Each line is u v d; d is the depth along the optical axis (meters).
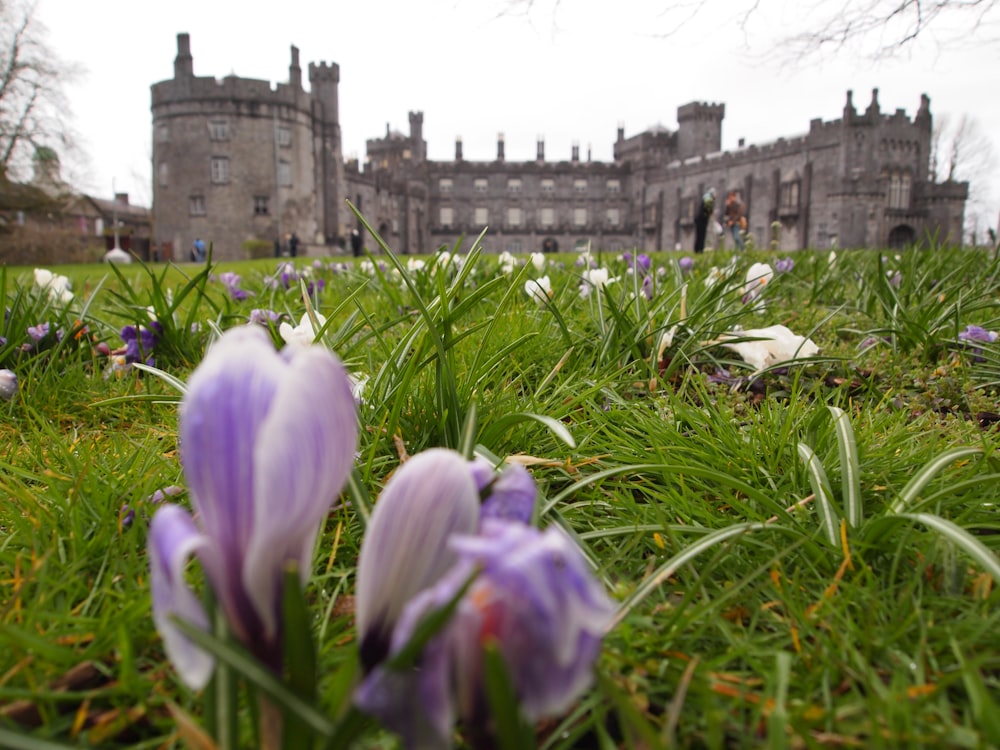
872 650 1.10
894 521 1.31
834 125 70.62
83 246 44.22
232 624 0.70
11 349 2.84
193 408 0.67
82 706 0.98
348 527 1.51
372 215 84.88
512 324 3.08
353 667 0.80
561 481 1.79
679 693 0.86
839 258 6.13
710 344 2.82
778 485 1.75
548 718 0.99
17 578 1.24
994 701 0.99
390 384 2.05
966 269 4.11
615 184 98.06
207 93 63.12
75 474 1.71
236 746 0.74
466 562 0.61
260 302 4.29
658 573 1.14
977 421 2.35
